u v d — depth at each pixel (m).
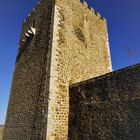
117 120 6.87
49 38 10.30
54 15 10.75
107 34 15.98
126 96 6.87
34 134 8.51
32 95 10.00
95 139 7.39
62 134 8.40
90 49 12.81
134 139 6.15
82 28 12.75
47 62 9.63
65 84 9.58
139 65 6.78
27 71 11.66
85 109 8.34
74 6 12.77
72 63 10.60
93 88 8.34
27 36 12.77
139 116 6.23
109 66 14.41
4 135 11.67
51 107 8.41
